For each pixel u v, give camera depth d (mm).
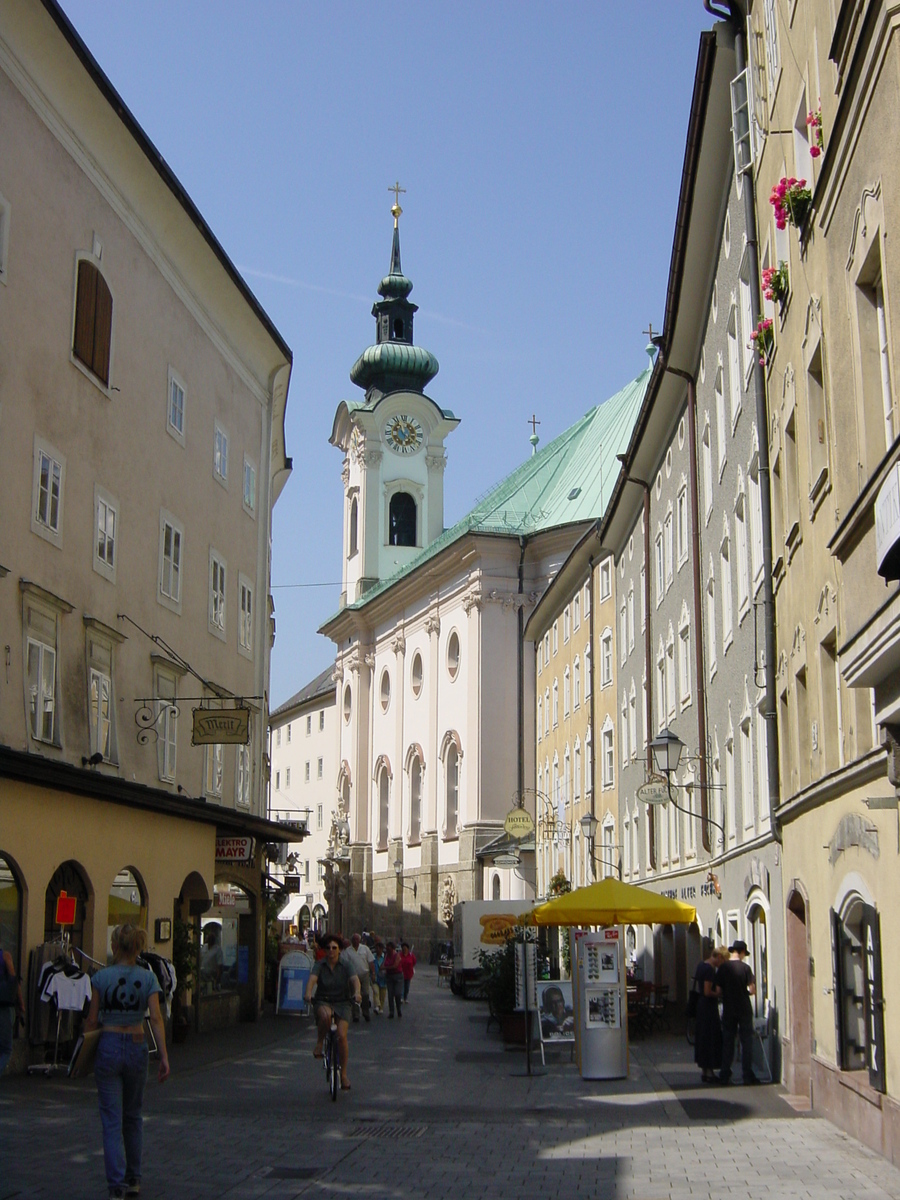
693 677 31203
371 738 96188
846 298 12398
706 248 26922
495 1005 28438
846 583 12219
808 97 15664
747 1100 17875
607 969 20969
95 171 25484
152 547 28422
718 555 27531
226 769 33250
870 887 13258
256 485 36625
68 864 22641
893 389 10484
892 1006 12461
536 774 70812
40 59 22906
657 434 35656
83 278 24969
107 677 25672
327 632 103062
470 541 78062
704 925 29359
